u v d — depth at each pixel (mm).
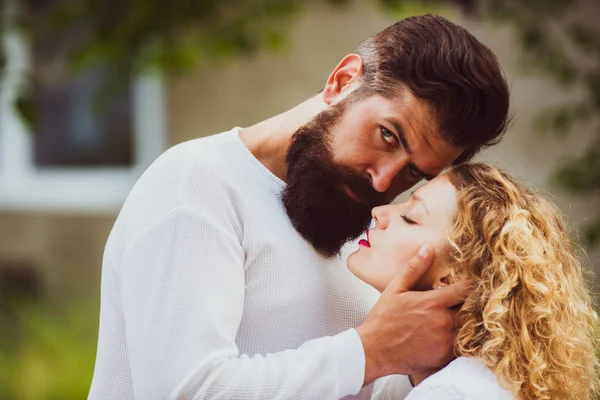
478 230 1969
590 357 2084
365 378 1867
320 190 2004
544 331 1943
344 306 2109
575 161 5297
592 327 2121
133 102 6582
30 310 5953
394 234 2035
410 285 1948
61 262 6578
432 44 1930
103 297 2074
